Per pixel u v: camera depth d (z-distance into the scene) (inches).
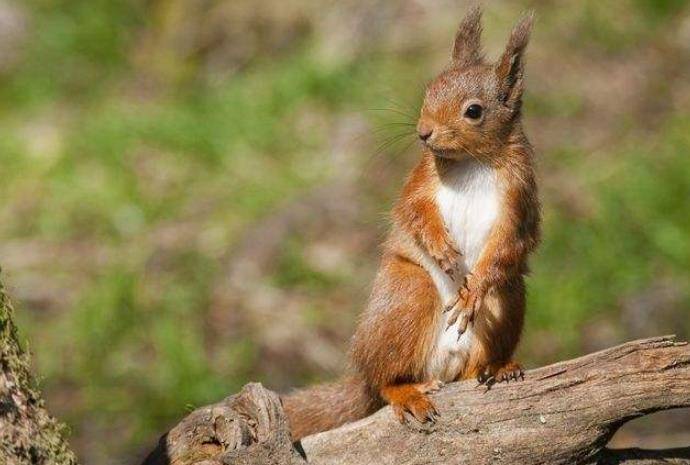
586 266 548.4
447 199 334.0
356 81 653.9
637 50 675.4
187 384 496.7
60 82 695.7
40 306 541.0
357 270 551.5
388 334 329.7
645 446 472.7
